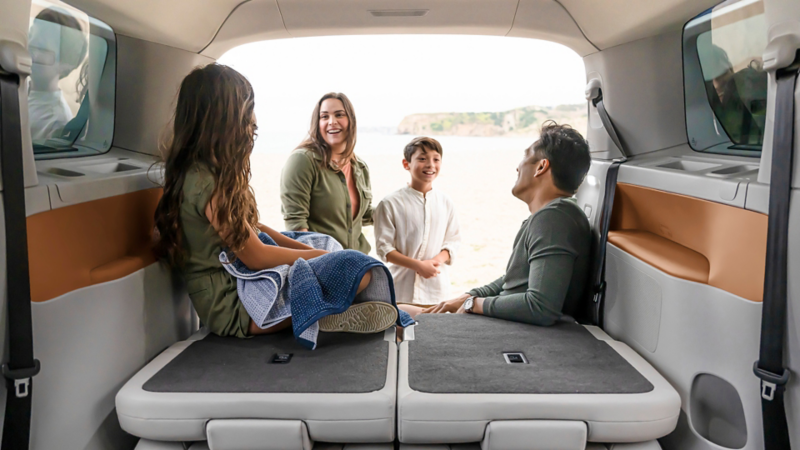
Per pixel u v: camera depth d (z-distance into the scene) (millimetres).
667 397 1312
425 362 1492
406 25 2143
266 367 1478
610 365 1490
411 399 1295
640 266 1643
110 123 2012
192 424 1306
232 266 1722
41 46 1608
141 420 1315
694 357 1390
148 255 1705
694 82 1938
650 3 1712
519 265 1921
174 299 1877
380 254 2545
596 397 1308
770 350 1124
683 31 1891
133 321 1582
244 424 1291
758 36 1601
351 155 2467
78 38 1744
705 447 1354
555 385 1364
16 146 1131
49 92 1692
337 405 1294
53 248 1265
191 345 1652
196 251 1730
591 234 2059
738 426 1315
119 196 1591
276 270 1683
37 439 1223
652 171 1733
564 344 1639
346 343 1647
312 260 1709
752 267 1220
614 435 1302
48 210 1258
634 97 2045
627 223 1917
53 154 1733
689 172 1588
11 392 1133
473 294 2074
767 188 1189
